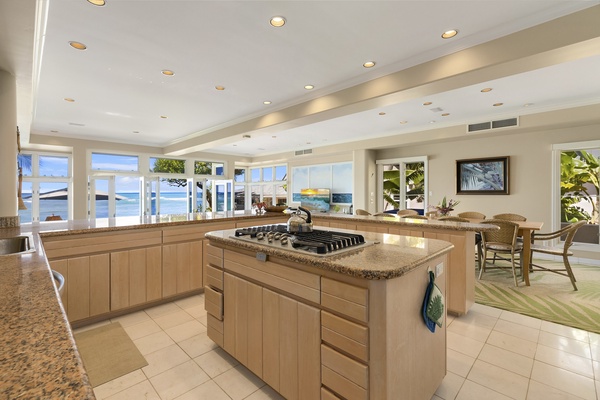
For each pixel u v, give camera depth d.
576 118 4.69
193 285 3.38
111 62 3.29
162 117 5.61
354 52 3.08
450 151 6.79
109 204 7.94
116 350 2.26
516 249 3.96
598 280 3.99
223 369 2.02
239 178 11.92
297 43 2.91
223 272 2.10
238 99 4.55
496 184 6.09
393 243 1.84
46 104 4.78
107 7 2.33
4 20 1.96
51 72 3.54
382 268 1.27
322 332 1.44
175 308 3.07
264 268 1.76
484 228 2.68
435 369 1.68
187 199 9.66
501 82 3.84
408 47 2.97
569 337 2.42
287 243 1.74
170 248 3.20
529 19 2.47
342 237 1.88
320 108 4.30
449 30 2.67
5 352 0.57
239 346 1.96
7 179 2.80
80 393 0.45
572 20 2.33
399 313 1.34
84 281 2.65
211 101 4.64
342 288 1.36
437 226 2.90
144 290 3.00
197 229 3.42
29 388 0.46
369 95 3.71
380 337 1.25
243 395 1.77
